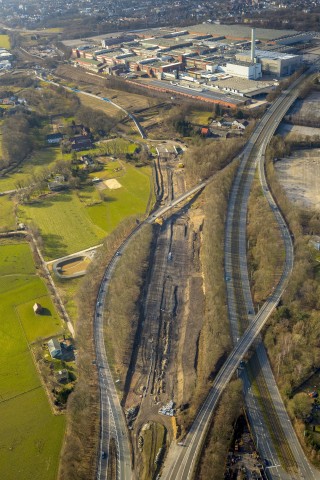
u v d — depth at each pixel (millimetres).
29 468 174625
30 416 194125
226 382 195875
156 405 195375
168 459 171250
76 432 182125
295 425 179625
